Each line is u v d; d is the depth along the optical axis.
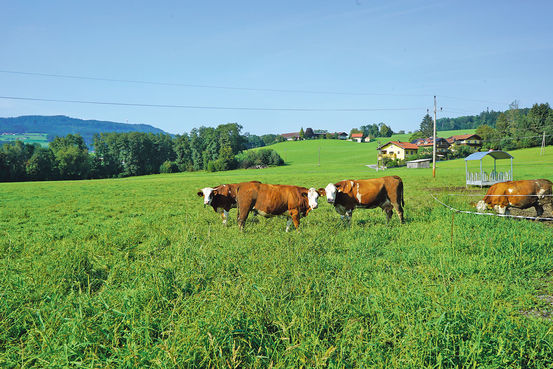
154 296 4.79
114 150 121.38
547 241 7.87
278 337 3.93
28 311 4.49
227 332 3.71
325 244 8.36
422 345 3.54
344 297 4.95
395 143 110.19
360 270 6.40
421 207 15.15
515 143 94.19
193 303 4.46
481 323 3.91
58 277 6.01
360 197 11.54
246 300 4.49
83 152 111.19
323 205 17.36
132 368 3.17
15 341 4.14
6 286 5.35
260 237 9.21
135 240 9.62
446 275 6.13
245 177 54.53
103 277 6.38
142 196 26.78
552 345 3.59
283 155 139.62
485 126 121.44
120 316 4.15
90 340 3.73
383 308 4.45
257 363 3.35
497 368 3.31
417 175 44.66
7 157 94.00
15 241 9.91
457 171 50.84
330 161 113.75
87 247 8.45
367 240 8.75
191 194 27.48
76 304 4.70
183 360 3.18
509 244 7.59
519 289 5.55
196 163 124.62
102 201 23.25
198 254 6.62
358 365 3.44
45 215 16.77
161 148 133.25
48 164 98.75
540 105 110.56
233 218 13.40
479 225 10.10
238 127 144.88
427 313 4.18
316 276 5.84
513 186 12.58
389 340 3.78
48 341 3.63
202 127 139.50
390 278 5.89
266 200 10.61
